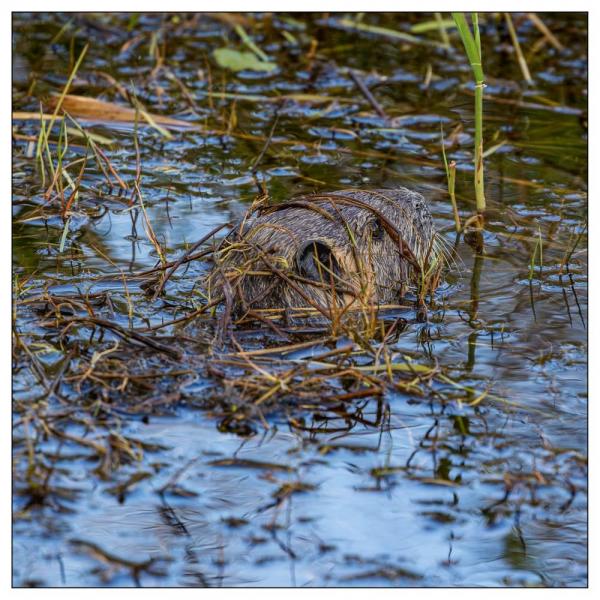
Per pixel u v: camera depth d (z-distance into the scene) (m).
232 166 14.03
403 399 8.50
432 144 14.89
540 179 13.80
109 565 6.57
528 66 17.67
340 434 7.98
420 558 6.72
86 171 13.79
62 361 8.86
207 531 6.89
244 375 8.68
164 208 12.73
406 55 18.25
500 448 7.84
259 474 7.45
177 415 8.12
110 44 18.22
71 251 11.50
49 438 7.75
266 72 17.33
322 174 13.76
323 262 10.16
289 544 6.80
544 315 10.30
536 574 6.61
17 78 16.30
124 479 7.36
